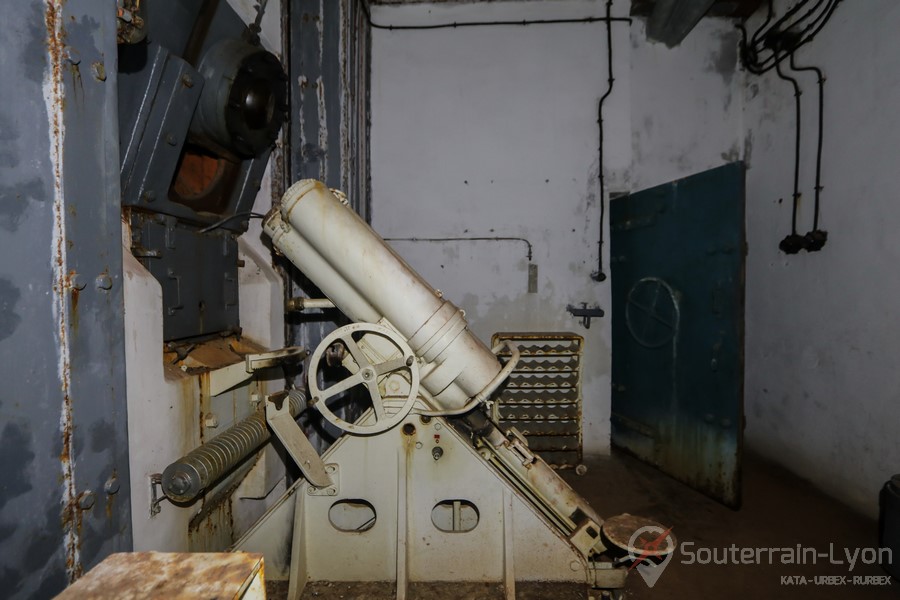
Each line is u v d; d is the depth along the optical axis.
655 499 2.46
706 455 2.47
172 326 1.43
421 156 2.98
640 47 3.02
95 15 0.93
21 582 0.82
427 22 2.96
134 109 1.23
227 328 1.79
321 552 1.59
